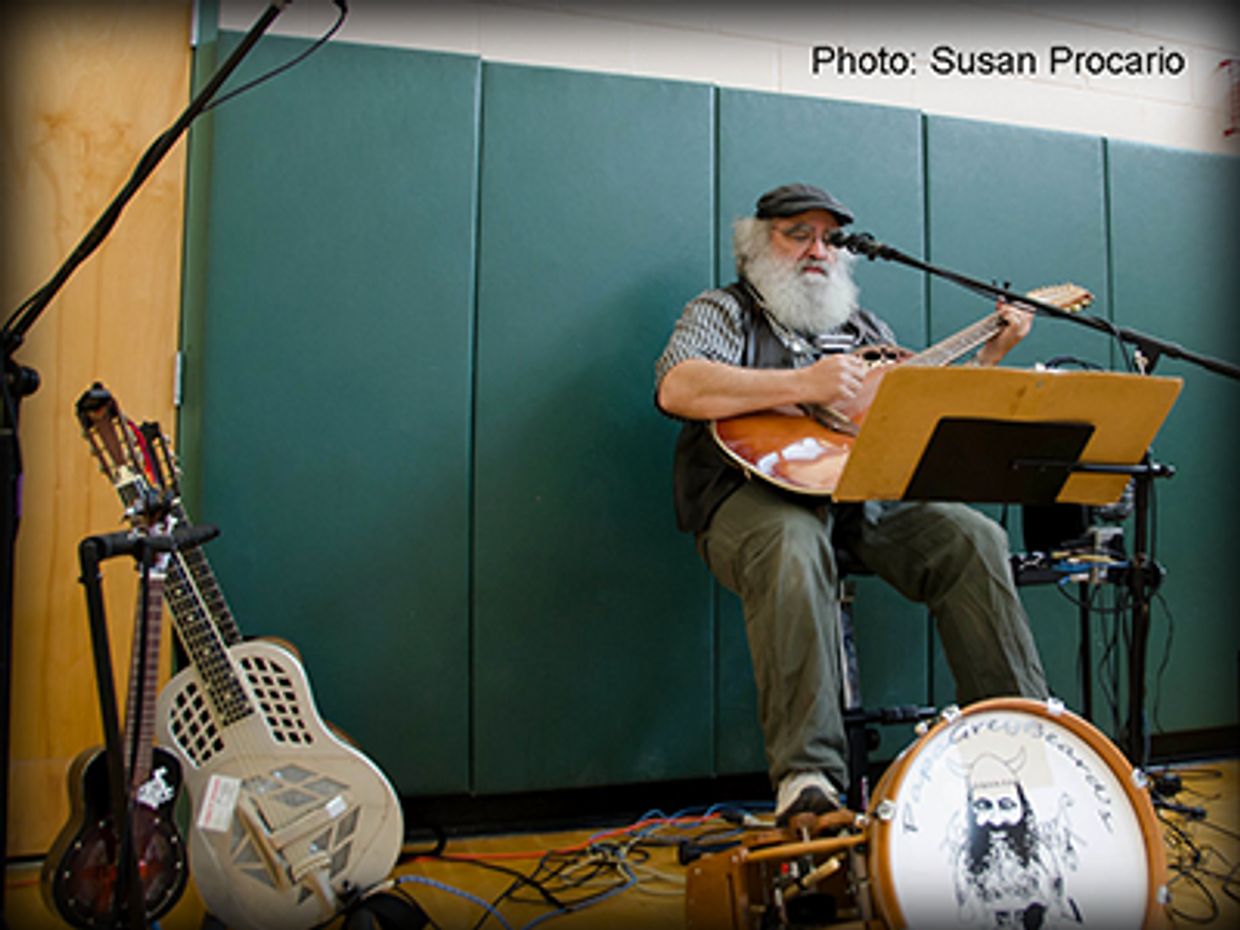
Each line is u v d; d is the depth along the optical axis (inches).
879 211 86.0
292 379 71.0
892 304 86.0
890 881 37.5
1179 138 114.6
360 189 73.2
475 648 73.1
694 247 80.5
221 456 69.4
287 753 51.5
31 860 66.4
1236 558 94.8
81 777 46.1
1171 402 51.4
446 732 72.1
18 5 69.4
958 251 88.3
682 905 57.0
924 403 47.8
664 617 77.2
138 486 47.6
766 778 80.0
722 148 82.0
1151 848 40.5
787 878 43.0
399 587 71.9
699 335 69.6
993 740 41.2
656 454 78.2
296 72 72.8
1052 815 40.3
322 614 70.4
